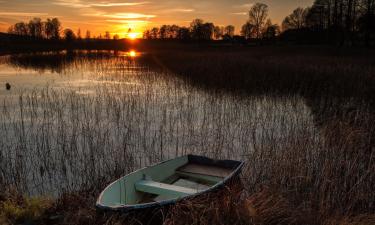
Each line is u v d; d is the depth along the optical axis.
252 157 8.31
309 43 60.91
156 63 29.25
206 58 28.56
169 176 6.61
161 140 9.47
